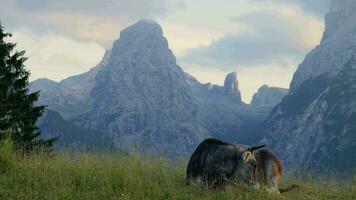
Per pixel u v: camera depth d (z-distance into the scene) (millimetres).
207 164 12859
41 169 12797
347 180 14312
